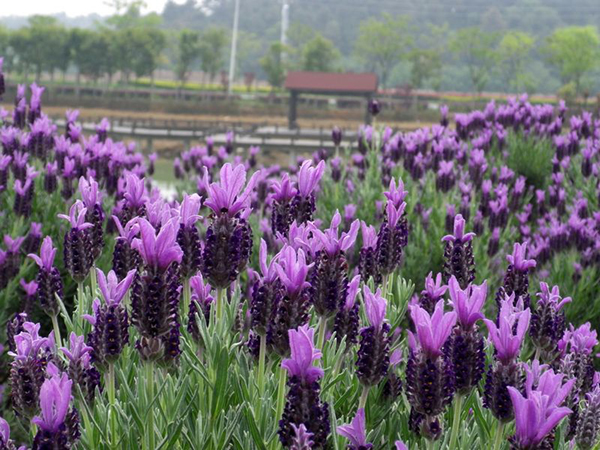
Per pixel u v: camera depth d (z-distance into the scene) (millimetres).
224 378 2721
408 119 93438
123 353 3100
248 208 2783
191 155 11531
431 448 2369
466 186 8008
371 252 3506
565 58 100688
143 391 2527
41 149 7445
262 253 2543
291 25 153750
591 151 8961
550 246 7336
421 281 7297
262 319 2584
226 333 2834
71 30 106250
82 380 2582
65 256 3131
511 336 2273
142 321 2367
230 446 2844
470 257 3176
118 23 113500
